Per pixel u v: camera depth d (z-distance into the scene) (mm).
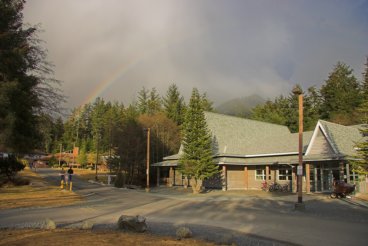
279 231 12500
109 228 12172
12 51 24828
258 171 39000
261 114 82562
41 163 91750
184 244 9234
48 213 16984
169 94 87188
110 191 35188
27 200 22047
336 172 31062
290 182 35562
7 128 24344
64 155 99000
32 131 28297
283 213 18312
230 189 38562
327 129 31250
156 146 63094
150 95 97625
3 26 25609
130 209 19750
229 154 38094
